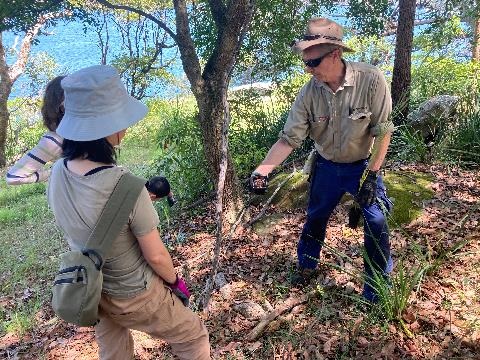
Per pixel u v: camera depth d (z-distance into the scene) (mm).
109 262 2303
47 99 3037
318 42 2992
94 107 2158
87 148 2199
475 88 7363
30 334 4238
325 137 3395
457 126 6469
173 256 5156
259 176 3432
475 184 5477
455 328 3338
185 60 5234
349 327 3465
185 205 6422
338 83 3182
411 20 6844
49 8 5812
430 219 4785
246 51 7363
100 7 14172
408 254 4223
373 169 3324
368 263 3469
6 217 8086
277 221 5375
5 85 13922
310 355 3309
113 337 2719
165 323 2539
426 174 5688
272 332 3578
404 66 6988
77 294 2158
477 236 4199
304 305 3785
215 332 3688
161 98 14656
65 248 6297
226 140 4480
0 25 5621
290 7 7074
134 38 16156
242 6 4914
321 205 3682
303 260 3986
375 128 3240
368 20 7449
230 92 8438
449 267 3965
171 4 14273
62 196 2246
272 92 8320
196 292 4277
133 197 2201
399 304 3420
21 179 3107
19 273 5680
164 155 7383
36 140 15500
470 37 13250
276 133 7586
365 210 3447
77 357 3693
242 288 4203
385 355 3195
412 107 7609
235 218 5512
